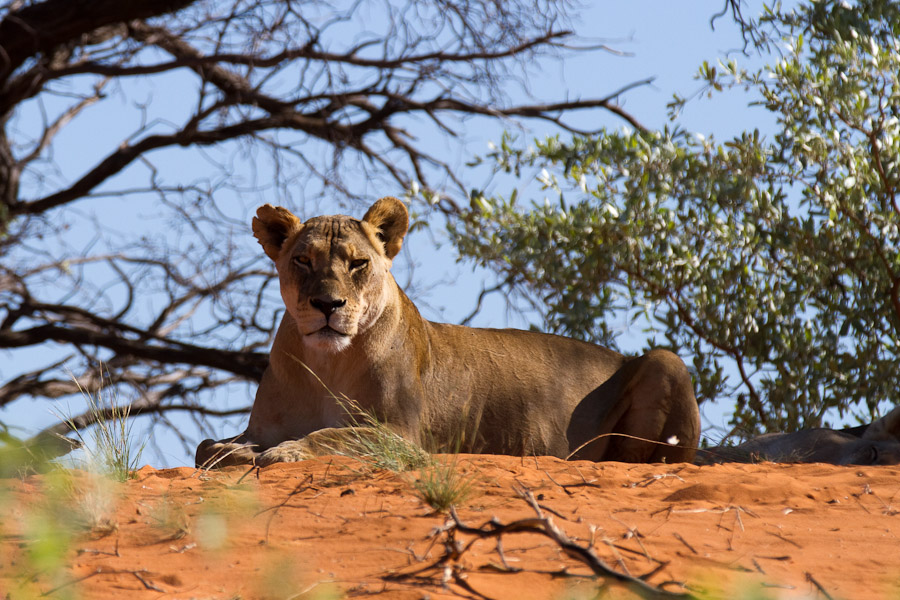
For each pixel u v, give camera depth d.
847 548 6.03
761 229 16.50
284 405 10.84
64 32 26.80
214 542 5.81
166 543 5.98
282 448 9.59
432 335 11.94
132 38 29.53
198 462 10.47
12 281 29.56
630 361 12.84
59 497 6.45
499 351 12.31
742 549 5.95
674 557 5.70
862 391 15.93
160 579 5.28
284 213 10.77
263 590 5.10
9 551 5.65
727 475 8.27
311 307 10.08
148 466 8.86
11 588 5.04
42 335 28.58
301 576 5.29
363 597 4.91
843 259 16.08
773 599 4.75
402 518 6.43
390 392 10.81
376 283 10.72
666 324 16.67
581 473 8.34
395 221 11.34
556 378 12.45
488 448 11.95
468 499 6.96
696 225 16.45
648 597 4.57
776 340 16.34
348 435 10.02
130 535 6.15
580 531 6.22
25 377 28.64
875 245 15.87
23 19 26.55
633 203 16.38
